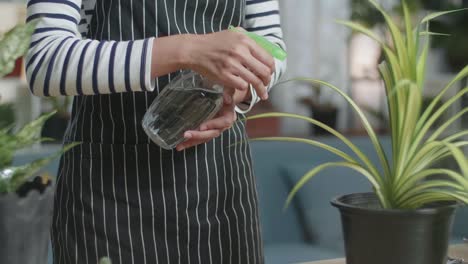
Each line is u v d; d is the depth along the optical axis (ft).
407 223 2.78
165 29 4.19
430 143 2.94
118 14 4.20
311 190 10.03
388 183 3.04
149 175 4.21
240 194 4.50
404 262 2.82
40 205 2.34
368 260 2.87
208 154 4.33
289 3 13.41
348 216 2.92
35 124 2.43
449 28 12.43
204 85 3.60
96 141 4.25
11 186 2.33
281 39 4.76
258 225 4.71
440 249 2.90
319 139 10.79
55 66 3.53
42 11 3.69
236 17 4.52
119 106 4.17
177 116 3.71
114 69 3.46
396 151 3.02
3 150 2.35
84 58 3.50
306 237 10.12
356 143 10.68
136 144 4.19
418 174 2.96
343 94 3.20
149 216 4.24
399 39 3.02
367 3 12.75
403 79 2.85
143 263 4.26
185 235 4.30
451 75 12.67
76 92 3.57
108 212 4.23
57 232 4.45
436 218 2.82
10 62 2.34
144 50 3.48
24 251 2.32
